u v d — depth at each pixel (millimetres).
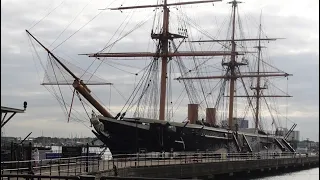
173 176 45406
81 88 51500
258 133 86375
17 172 34156
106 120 51469
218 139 64500
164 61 64062
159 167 43469
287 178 69438
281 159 79250
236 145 69250
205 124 64562
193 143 58250
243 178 63312
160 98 63531
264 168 70562
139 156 47125
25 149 43906
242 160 61875
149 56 64062
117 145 53031
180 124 55812
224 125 81750
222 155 59812
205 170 51531
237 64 89500
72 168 39438
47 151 54000
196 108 68875
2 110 23453
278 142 91750
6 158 43594
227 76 89250
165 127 54125
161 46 64062
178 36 64875
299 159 91188
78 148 44125
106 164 43062
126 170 38938
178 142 55875
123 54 63594
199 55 66188
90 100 52188
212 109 76750
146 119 53406
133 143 52969
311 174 79812
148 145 54156
